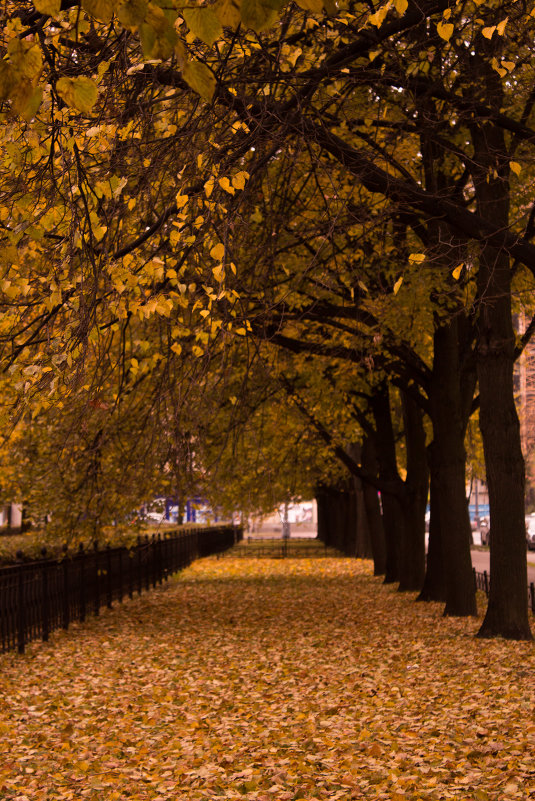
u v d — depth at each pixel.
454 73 12.84
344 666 11.75
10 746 7.98
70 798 6.39
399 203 10.84
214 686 10.61
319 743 7.67
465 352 18.33
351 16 8.02
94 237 6.54
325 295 14.78
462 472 17.42
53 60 5.30
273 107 7.65
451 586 17.19
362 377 20.38
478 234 10.62
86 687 10.72
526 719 8.06
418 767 6.82
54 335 6.29
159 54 3.11
